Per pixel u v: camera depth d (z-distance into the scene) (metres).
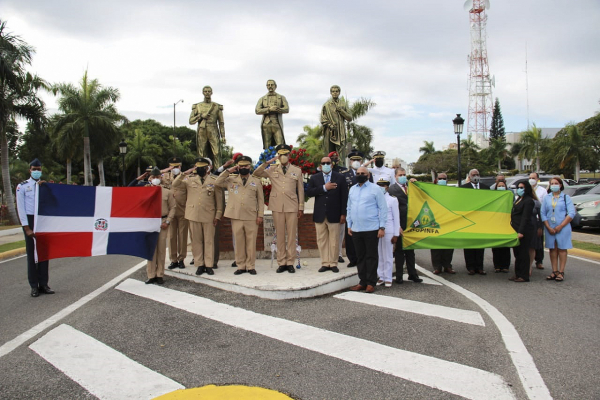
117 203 7.93
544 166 47.56
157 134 61.44
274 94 12.70
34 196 7.50
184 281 8.27
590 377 4.10
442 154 62.88
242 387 3.98
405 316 6.00
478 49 88.56
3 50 19.98
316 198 8.26
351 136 29.69
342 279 7.70
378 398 3.76
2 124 21.72
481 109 88.06
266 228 9.97
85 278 8.87
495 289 7.56
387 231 7.81
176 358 4.68
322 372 4.28
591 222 15.35
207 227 8.17
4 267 10.68
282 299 6.90
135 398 3.81
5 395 3.91
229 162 8.44
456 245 8.16
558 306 6.46
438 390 3.89
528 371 4.23
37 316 6.25
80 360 4.65
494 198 8.53
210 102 14.34
